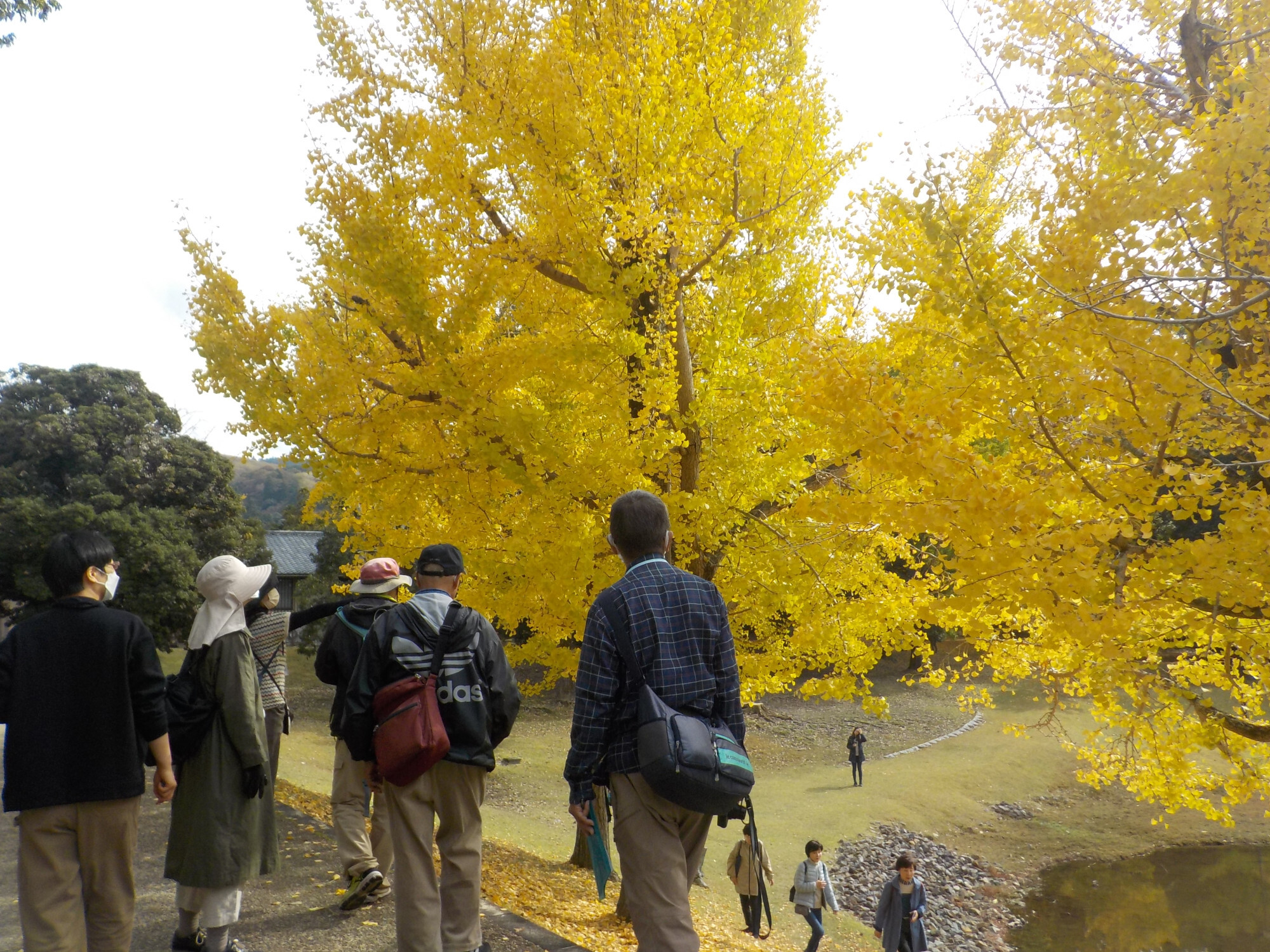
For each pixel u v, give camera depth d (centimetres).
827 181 660
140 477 2420
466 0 562
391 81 568
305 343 589
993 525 399
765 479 623
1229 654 453
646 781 186
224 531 2489
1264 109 341
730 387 671
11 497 2228
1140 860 1516
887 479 620
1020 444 442
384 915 375
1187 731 517
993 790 1880
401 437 626
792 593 624
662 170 581
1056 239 407
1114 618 372
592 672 196
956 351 477
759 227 650
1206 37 447
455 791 275
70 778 242
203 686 293
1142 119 429
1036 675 570
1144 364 383
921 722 2491
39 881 238
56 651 247
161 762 260
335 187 576
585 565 585
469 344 650
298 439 559
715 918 936
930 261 429
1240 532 355
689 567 662
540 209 579
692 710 198
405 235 574
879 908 793
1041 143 458
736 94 603
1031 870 1469
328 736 1964
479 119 566
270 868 305
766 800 1739
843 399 442
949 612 536
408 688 267
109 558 266
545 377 611
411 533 692
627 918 582
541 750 1992
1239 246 386
